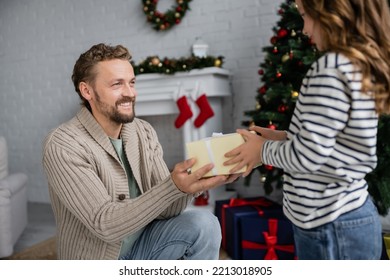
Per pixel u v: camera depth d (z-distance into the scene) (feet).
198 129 9.06
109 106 4.25
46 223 10.14
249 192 10.11
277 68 7.34
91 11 11.55
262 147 3.46
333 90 2.94
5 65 12.96
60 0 11.94
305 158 3.00
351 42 3.02
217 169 3.60
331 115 2.94
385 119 6.13
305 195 3.24
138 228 3.74
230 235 7.32
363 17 3.05
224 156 3.58
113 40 11.33
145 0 10.41
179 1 10.09
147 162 4.70
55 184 3.96
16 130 13.00
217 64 9.00
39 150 12.69
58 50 12.10
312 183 3.22
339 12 3.04
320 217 3.20
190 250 4.40
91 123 4.32
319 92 2.99
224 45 9.98
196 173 3.56
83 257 4.17
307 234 3.28
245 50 9.77
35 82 12.57
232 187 10.28
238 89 9.95
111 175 4.23
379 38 3.08
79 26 11.75
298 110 3.24
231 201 7.79
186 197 4.51
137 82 9.71
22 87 12.80
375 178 6.43
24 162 12.95
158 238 4.49
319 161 2.97
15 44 12.76
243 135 3.62
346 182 3.17
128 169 4.63
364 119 3.01
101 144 4.27
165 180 3.71
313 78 3.08
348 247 3.20
